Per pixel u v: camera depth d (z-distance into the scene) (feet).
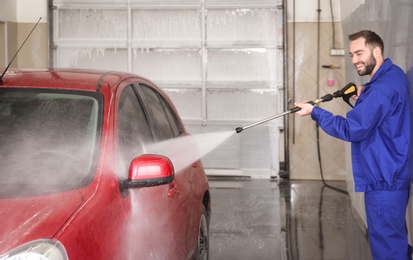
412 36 12.00
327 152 27.86
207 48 27.89
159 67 28.19
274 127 27.89
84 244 7.14
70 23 28.32
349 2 22.49
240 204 22.77
